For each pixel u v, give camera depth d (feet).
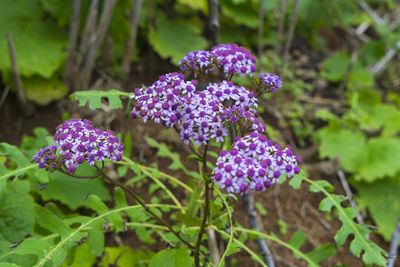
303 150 2.81
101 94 1.42
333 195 1.54
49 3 2.78
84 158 1.22
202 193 1.69
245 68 1.30
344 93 3.38
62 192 1.95
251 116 1.22
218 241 2.06
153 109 1.17
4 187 1.44
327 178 2.65
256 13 3.30
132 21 2.66
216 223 1.43
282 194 2.45
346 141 2.76
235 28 3.34
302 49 3.78
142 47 3.11
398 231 2.09
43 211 1.37
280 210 2.36
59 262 1.30
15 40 2.58
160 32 3.01
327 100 3.28
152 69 2.94
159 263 1.40
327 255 1.66
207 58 1.31
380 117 3.11
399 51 3.96
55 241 1.50
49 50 2.63
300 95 3.26
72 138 1.22
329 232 2.26
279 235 2.22
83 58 2.61
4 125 2.39
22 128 2.40
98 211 1.46
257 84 1.36
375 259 1.44
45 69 2.53
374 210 2.54
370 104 3.21
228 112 1.18
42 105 2.54
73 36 2.44
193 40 3.02
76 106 2.11
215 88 1.24
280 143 2.68
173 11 3.28
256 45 3.43
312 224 2.30
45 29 2.72
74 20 2.39
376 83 3.71
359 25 4.31
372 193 2.59
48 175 1.61
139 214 1.60
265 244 1.90
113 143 1.23
